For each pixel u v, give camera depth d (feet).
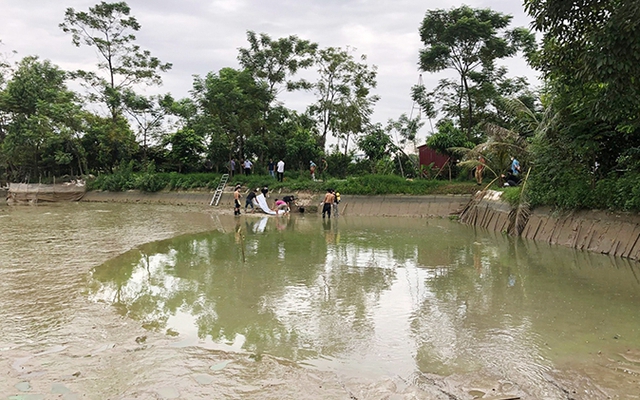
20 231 54.13
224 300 26.08
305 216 82.28
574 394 15.31
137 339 19.80
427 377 16.60
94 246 43.57
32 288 27.81
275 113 113.60
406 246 45.70
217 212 86.22
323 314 23.73
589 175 44.75
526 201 51.98
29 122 109.19
